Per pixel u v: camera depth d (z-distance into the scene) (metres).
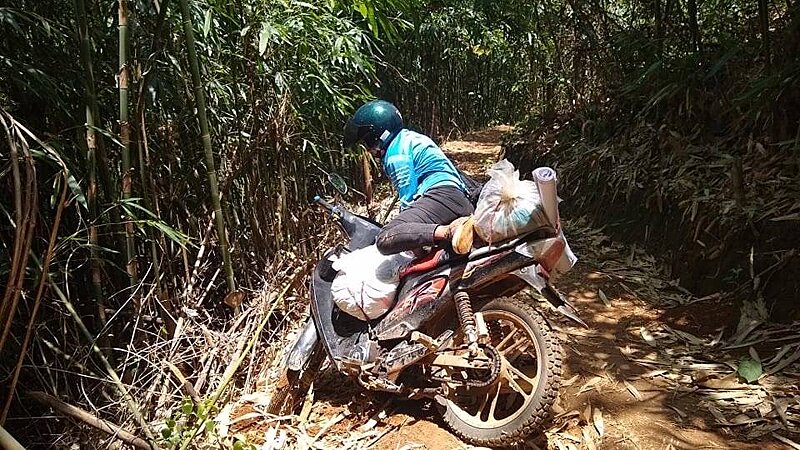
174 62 2.80
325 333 2.78
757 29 4.65
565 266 2.49
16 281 1.86
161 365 2.64
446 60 10.32
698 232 3.80
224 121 3.34
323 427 2.64
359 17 5.45
